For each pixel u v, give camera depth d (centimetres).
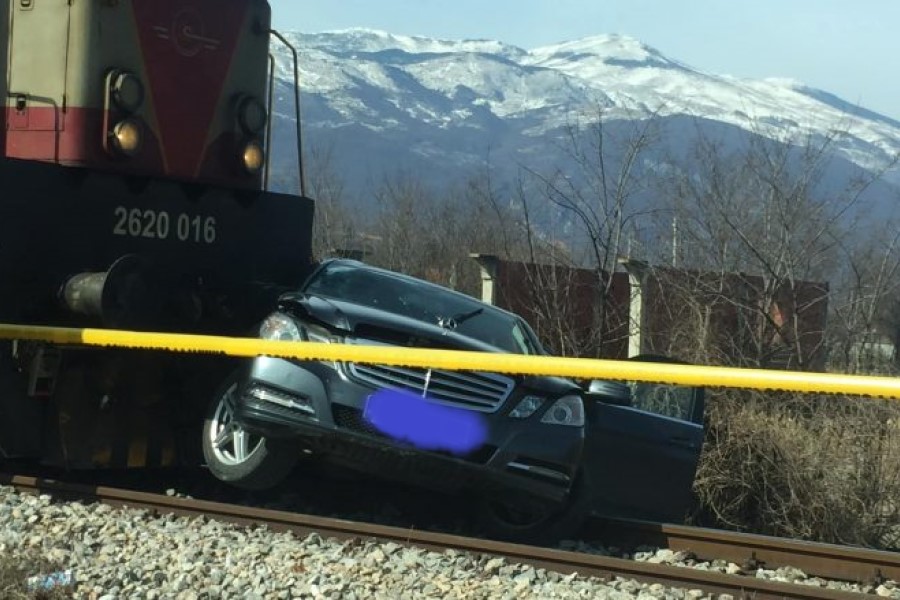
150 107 912
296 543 742
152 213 924
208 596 605
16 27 920
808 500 1194
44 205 862
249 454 852
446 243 3000
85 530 746
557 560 723
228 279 973
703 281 1733
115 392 909
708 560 844
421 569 694
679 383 623
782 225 1808
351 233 3203
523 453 802
